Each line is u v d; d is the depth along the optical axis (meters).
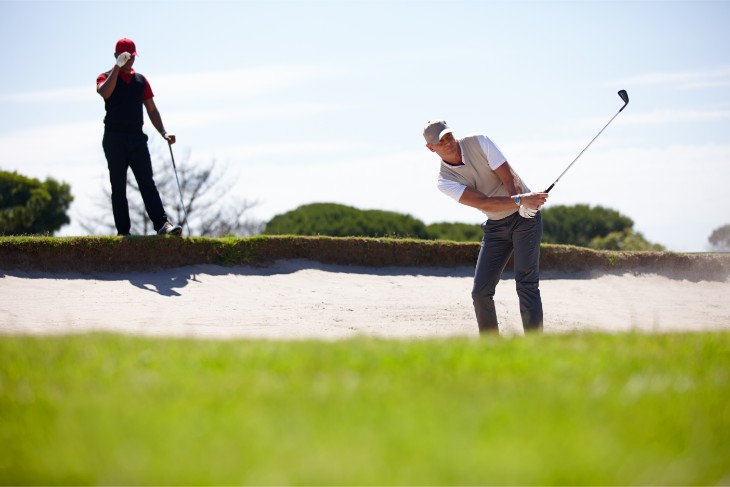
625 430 6.26
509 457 5.57
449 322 20.16
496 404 6.82
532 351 9.16
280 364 8.49
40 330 16.67
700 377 8.17
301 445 5.84
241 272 22.59
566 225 66.31
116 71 20.89
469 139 15.05
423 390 7.31
